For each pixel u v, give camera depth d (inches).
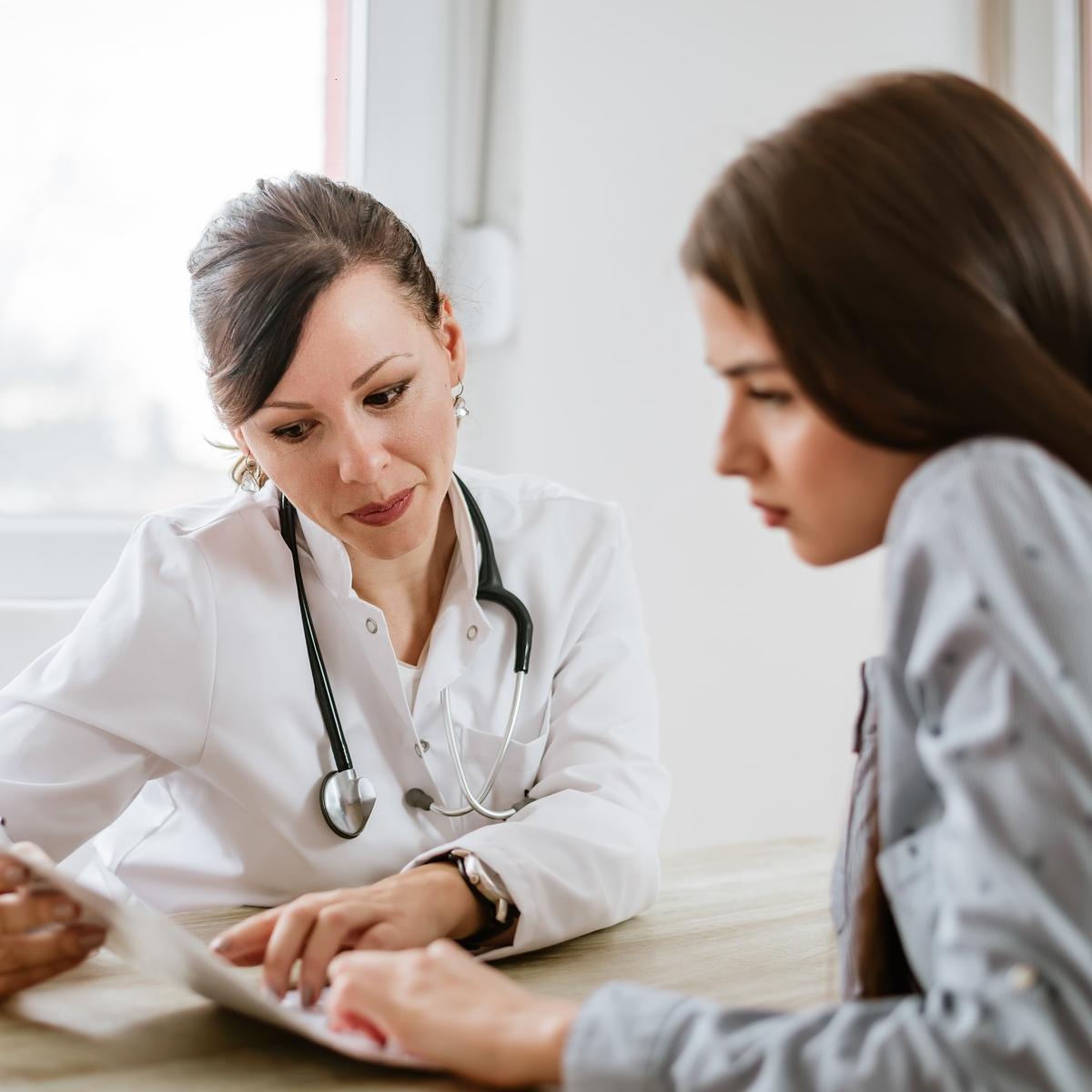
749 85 68.9
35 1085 23.8
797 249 22.5
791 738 70.9
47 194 58.7
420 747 40.8
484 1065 22.8
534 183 63.2
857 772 28.7
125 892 33.9
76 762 39.4
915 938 22.6
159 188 60.7
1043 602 19.3
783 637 70.6
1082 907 18.4
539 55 63.0
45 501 59.6
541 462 64.0
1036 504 20.2
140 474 61.4
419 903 31.4
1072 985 18.2
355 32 62.8
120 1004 28.7
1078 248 23.6
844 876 28.4
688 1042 20.7
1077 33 78.4
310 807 40.4
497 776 42.2
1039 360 22.1
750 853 46.5
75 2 58.5
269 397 35.5
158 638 39.8
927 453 22.6
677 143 66.8
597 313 65.2
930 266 22.2
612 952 33.8
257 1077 24.1
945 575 20.5
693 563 68.0
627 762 42.1
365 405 36.3
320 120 64.0
